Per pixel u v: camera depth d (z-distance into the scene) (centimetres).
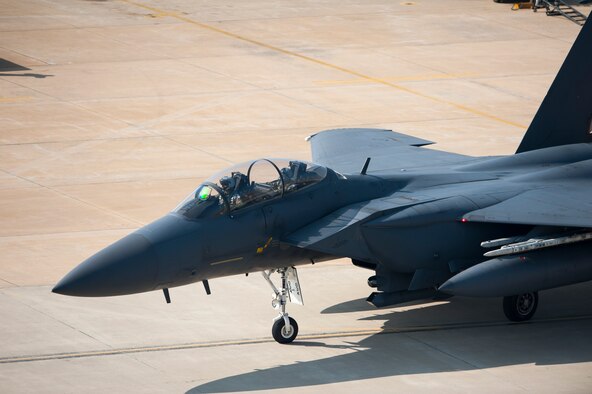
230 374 5134
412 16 16962
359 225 5569
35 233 7456
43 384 4988
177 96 11831
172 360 5325
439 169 6662
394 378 5069
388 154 7488
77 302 6222
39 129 10450
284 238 5619
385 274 5772
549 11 16825
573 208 5750
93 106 11369
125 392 4888
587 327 5850
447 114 11044
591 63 6875
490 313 6122
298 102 11562
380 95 11881
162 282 5278
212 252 5397
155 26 16075
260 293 6450
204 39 15125
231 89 12175
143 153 9638
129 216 7850
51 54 14025
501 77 12788
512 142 9950
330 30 15838
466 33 15550
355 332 5781
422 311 6159
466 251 5866
